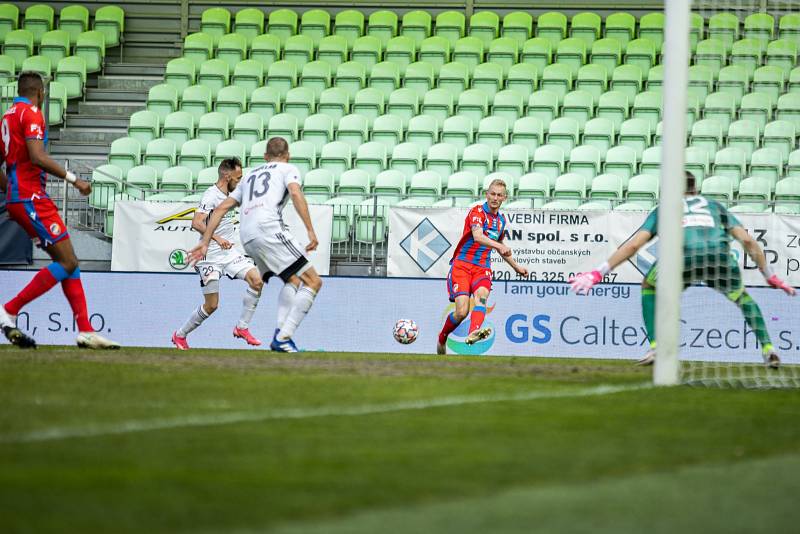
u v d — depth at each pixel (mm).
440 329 51625
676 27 28703
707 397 25453
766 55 71125
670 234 28672
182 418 19109
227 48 81438
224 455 15664
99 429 17609
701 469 15703
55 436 16812
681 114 28672
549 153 68125
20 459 14914
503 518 12359
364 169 68875
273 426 18484
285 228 36906
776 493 14133
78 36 81125
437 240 55531
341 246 59875
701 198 34938
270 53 81250
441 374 29203
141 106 77562
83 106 77562
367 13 85562
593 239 54812
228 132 73750
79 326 37469
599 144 70438
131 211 57438
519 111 74062
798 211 60969
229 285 52781
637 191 63719
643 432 19109
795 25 70750
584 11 83875
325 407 21156
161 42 84812
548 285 50594
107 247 60969
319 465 15148
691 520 12523
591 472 15250
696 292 48281
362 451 16344
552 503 13227
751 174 66312
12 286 53500
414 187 64938
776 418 21641
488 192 43438
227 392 23094
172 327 53062
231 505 12578
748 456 16875
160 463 14930
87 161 72938
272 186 36656
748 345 48125
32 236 35938
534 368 32969
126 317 53156
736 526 12281
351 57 81125
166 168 69625
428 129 71938
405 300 51906
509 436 18172
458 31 82875
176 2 85188
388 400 22562
